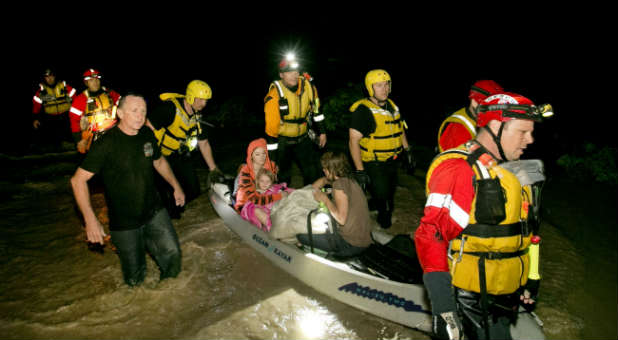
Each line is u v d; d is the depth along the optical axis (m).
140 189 2.96
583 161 6.32
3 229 4.35
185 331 2.78
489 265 1.71
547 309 2.99
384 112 3.71
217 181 4.68
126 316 2.94
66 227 4.43
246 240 3.87
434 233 1.68
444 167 1.67
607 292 3.24
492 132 1.67
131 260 3.15
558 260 3.69
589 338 2.72
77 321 2.89
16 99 13.02
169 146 4.16
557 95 9.72
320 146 4.75
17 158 7.51
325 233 3.18
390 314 2.66
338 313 2.95
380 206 4.11
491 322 1.77
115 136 2.81
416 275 2.76
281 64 4.08
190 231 4.26
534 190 1.80
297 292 3.20
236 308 3.01
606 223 4.53
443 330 1.63
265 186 3.92
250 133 10.19
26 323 2.86
